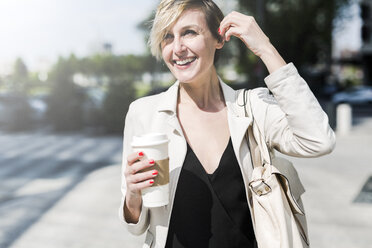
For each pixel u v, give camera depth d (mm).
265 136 1460
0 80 34781
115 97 13922
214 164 1431
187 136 1489
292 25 25047
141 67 23031
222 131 1491
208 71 1514
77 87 15234
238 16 1363
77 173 7664
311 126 1265
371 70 36812
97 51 25625
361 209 4965
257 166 1440
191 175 1412
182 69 1421
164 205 1328
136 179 1225
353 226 4422
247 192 1382
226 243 1378
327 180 6461
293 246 1309
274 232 1314
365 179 6449
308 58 28047
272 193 1340
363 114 18438
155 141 1219
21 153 10211
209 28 1411
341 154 8656
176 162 1423
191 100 1543
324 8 24859
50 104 14750
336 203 5250
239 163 1395
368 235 4148
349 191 5785
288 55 26531
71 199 5734
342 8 25547
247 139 1464
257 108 1467
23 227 4645
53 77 15031
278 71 1287
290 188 1402
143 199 1272
